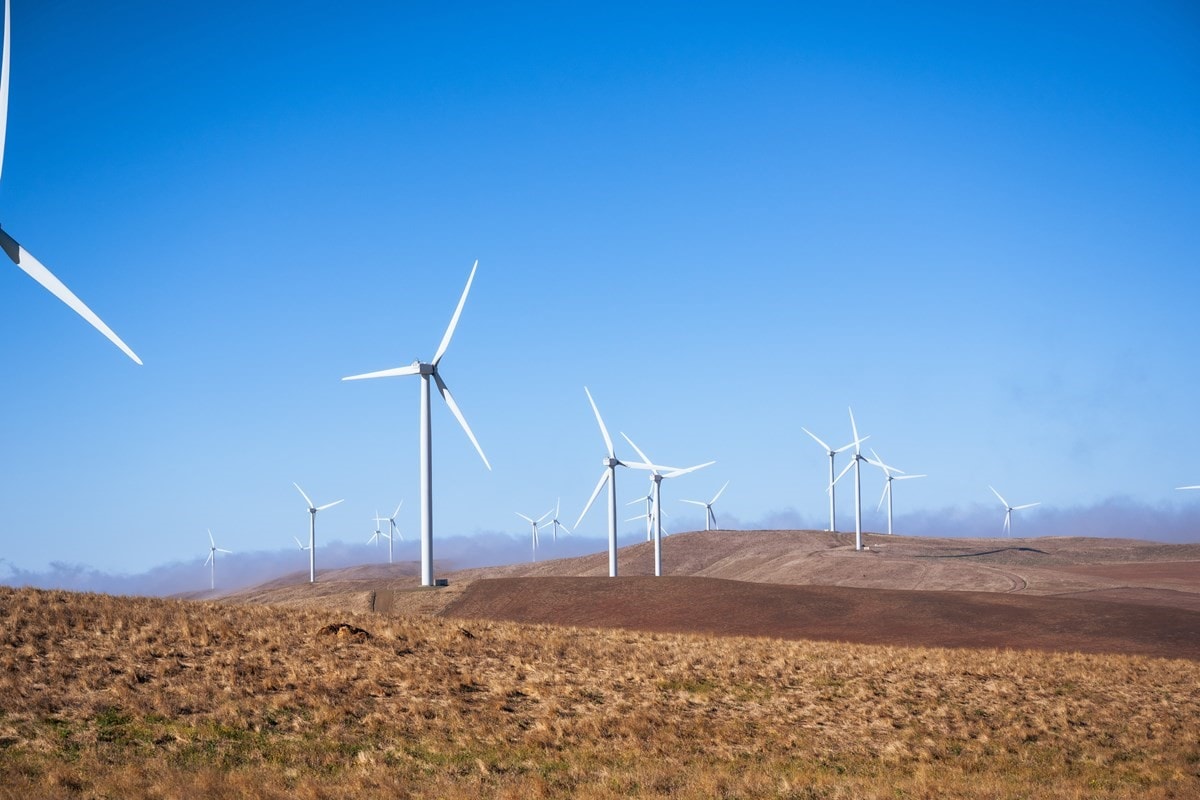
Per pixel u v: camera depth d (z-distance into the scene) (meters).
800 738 35.78
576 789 27.80
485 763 29.88
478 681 39.84
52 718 30.31
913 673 47.06
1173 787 31.56
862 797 28.19
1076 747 36.69
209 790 24.77
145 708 31.98
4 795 23.41
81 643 39.53
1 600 46.41
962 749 35.72
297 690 35.59
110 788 24.52
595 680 42.03
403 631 47.62
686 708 38.84
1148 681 48.50
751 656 49.59
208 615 48.44
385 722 33.22
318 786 25.97
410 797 25.98
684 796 27.41
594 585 98.81
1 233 43.25
